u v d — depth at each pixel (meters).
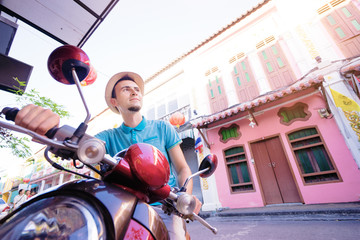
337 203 4.55
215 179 6.94
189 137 8.45
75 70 0.57
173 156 1.25
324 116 5.23
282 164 5.86
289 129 5.87
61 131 0.44
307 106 5.67
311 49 6.20
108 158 0.49
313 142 5.40
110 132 1.38
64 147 0.42
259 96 6.58
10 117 0.43
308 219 3.87
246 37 8.17
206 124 7.19
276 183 5.83
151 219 0.49
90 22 3.29
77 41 3.62
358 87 4.66
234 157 6.83
